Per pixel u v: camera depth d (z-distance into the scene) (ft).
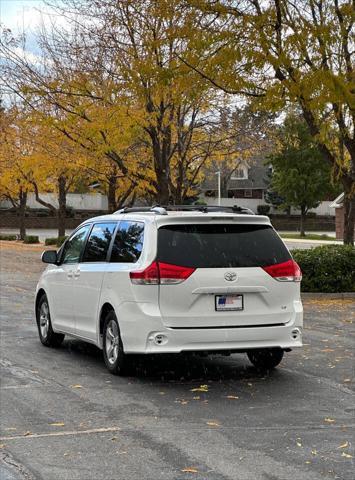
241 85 46.73
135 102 60.03
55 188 127.44
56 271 33.14
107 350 28.09
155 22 54.60
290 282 26.73
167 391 25.30
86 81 60.75
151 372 28.60
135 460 17.72
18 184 126.52
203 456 17.98
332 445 18.84
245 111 69.62
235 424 20.93
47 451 18.51
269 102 46.68
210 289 25.57
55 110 66.39
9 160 101.09
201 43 46.42
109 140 61.87
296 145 79.56
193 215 26.27
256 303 26.20
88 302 29.63
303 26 46.34
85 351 33.47
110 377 27.66
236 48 45.75
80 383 26.58
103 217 30.83
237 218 26.66
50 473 16.85
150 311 25.39
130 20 56.29
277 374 28.27
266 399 24.09
